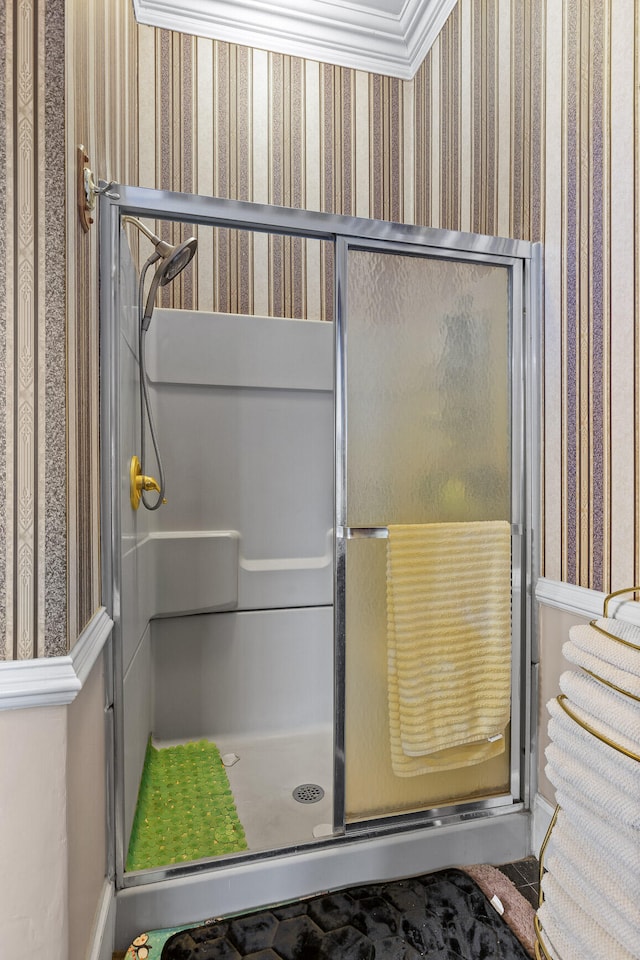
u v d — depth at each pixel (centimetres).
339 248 136
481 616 144
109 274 122
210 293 218
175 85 216
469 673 142
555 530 146
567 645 112
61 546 88
